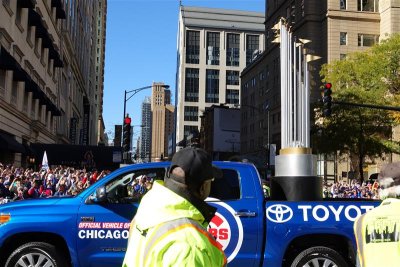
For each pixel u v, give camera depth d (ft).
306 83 33.76
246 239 21.26
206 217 7.40
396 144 131.54
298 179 26.78
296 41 35.58
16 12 106.63
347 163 199.11
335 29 216.13
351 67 131.95
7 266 21.18
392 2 209.77
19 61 110.01
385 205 9.84
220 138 387.96
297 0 237.86
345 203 22.11
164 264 6.36
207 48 598.75
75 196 22.25
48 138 164.14
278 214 21.74
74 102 252.42
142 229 7.02
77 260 21.34
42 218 21.42
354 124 127.44
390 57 127.24
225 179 22.03
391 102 126.21
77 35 252.42
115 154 107.04
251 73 316.40
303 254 21.86
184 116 587.27
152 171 22.57
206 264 6.48
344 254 22.41
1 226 21.30
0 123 92.84
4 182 61.00
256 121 299.79
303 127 32.60
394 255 9.28
